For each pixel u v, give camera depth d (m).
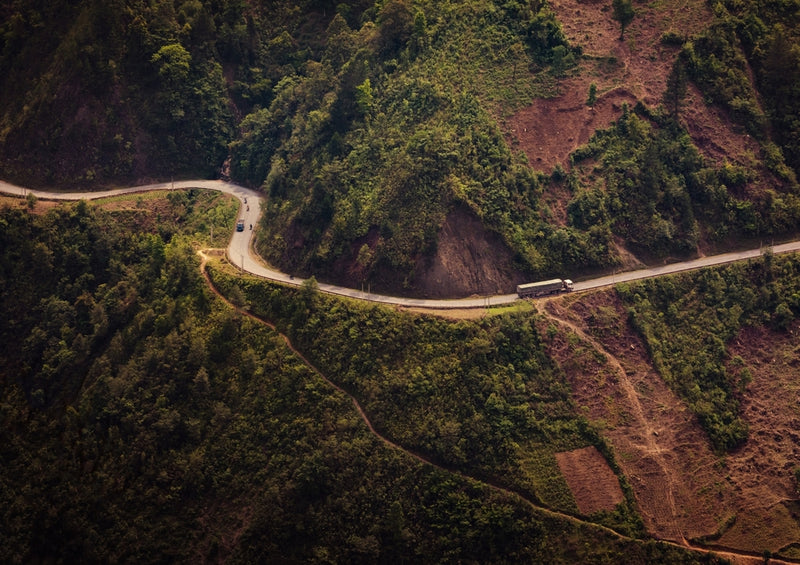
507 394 179.00
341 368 186.62
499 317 186.62
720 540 169.62
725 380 186.62
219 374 189.62
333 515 173.50
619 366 186.75
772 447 177.62
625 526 170.00
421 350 184.62
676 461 177.12
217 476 179.75
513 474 173.00
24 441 191.25
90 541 176.25
